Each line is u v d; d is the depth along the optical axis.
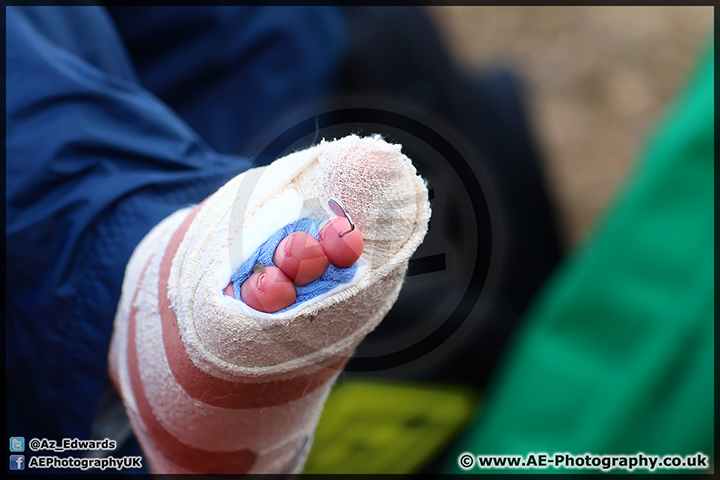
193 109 1.38
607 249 1.60
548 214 1.73
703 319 1.39
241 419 0.79
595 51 2.80
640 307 1.50
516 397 1.50
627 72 2.75
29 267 0.90
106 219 0.89
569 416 1.48
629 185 1.70
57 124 0.92
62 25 1.07
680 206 1.52
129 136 0.94
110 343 0.88
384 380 1.16
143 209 0.89
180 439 0.81
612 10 2.88
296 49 1.42
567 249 1.78
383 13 1.55
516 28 2.88
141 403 0.82
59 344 0.89
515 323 1.56
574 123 2.65
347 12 1.54
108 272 0.87
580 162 2.55
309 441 0.85
